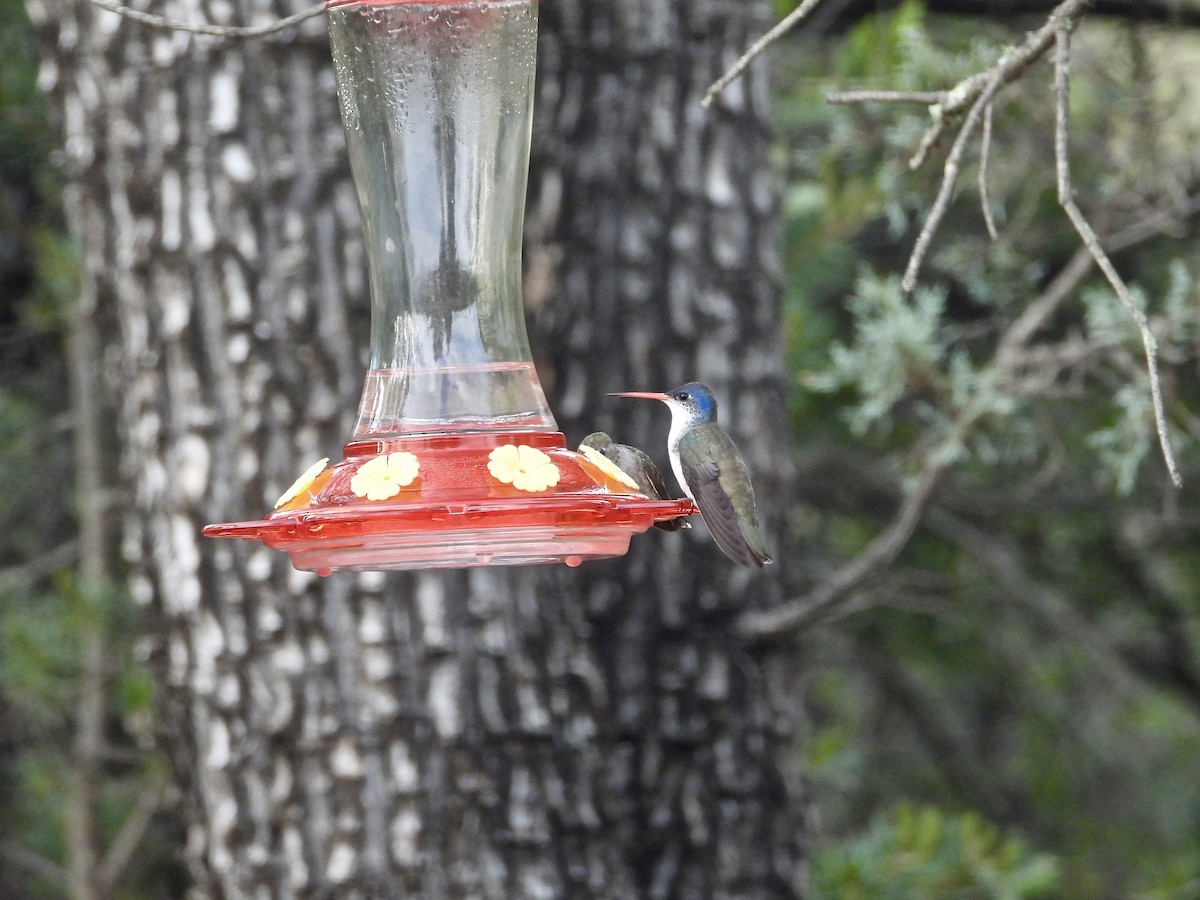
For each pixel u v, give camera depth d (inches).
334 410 382.9
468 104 306.7
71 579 526.0
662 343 401.1
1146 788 842.8
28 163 596.7
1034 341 654.5
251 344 385.1
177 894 626.2
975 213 702.5
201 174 387.5
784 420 419.2
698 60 408.8
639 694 390.9
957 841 508.7
